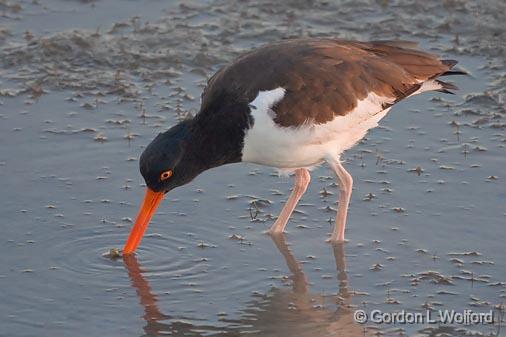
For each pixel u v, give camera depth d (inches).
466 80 660.7
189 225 533.0
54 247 511.2
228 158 504.7
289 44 514.3
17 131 609.9
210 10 741.3
